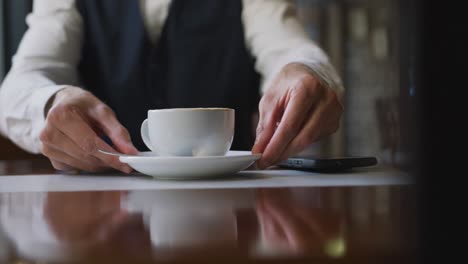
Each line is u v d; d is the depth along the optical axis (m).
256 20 1.28
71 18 1.23
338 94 0.74
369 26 3.02
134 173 0.68
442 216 0.12
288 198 0.39
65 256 0.18
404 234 0.13
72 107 0.67
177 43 1.27
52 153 0.70
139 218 0.30
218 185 0.50
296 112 0.61
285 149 0.63
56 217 0.30
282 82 0.69
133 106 1.27
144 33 1.27
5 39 1.99
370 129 3.01
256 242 0.21
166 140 0.58
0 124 0.89
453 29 0.11
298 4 3.08
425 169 0.12
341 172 0.65
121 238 0.22
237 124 1.34
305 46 1.09
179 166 0.54
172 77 1.28
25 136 0.82
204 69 1.29
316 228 0.24
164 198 0.40
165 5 1.29
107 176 0.64
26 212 0.33
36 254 0.19
